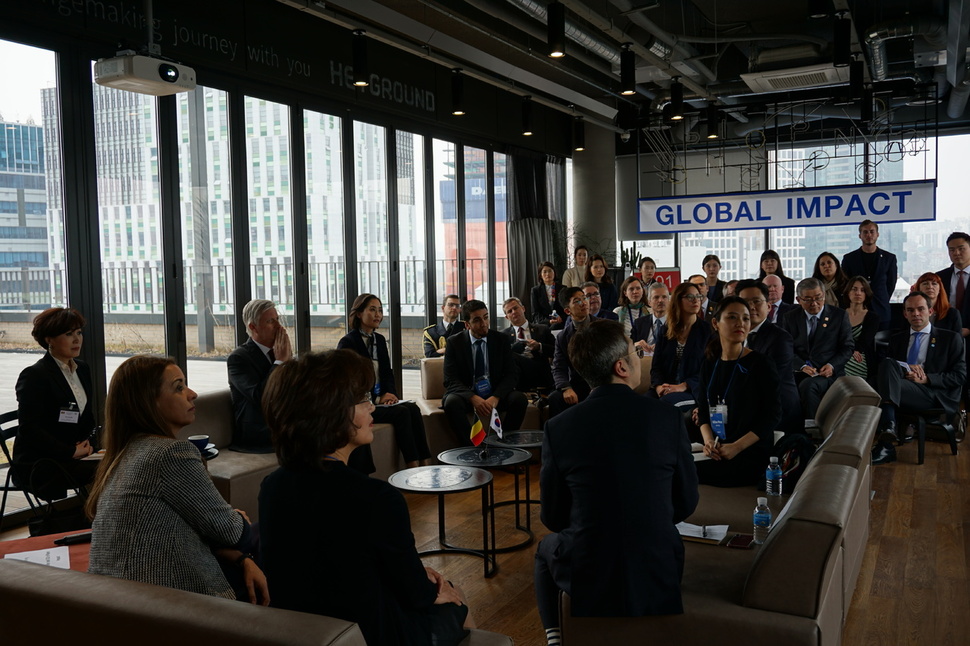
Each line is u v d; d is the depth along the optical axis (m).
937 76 9.48
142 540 2.03
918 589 3.38
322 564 1.65
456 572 3.74
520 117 10.22
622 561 2.20
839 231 11.58
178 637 1.50
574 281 9.77
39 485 3.79
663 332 5.44
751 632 2.16
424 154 8.56
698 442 4.37
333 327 7.23
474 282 9.51
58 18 4.68
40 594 1.66
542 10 6.00
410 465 5.21
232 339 6.12
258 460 4.37
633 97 11.11
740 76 8.86
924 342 5.82
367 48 7.44
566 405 5.67
